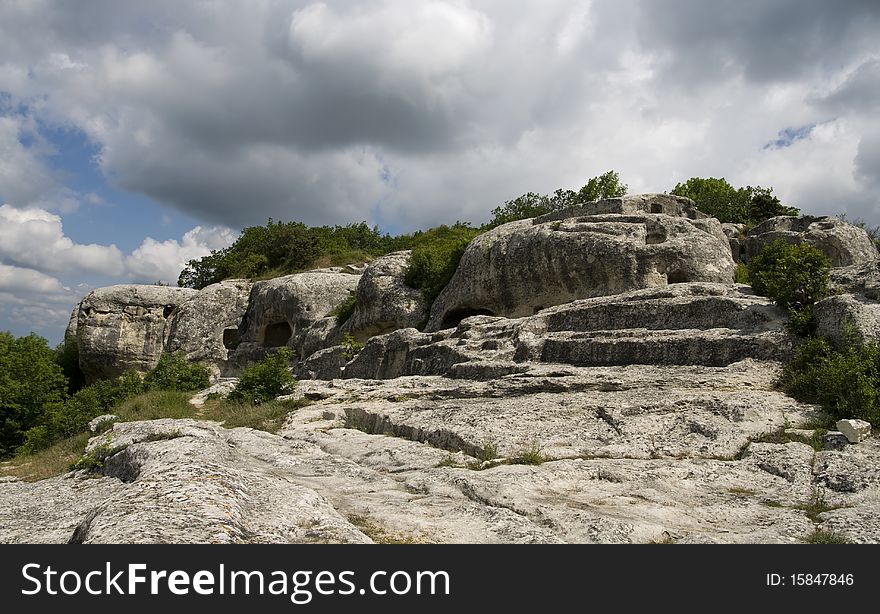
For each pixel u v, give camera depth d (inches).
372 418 595.5
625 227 973.8
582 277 963.3
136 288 1772.9
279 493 254.8
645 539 249.4
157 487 227.5
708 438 419.8
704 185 1971.0
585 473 355.3
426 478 354.6
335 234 2541.8
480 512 278.2
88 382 1855.3
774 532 256.1
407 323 1285.7
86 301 1744.6
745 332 621.6
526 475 345.1
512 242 1063.0
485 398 602.5
